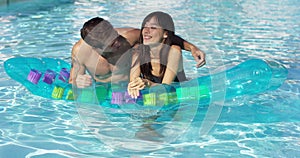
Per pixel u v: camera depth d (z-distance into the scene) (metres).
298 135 4.57
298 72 6.73
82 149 4.19
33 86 5.68
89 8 12.65
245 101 5.46
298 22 11.11
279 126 4.79
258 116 5.03
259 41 8.95
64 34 9.29
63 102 5.42
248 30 10.05
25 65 6.05
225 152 4.16
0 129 4.62
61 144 4.29
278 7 13.63
